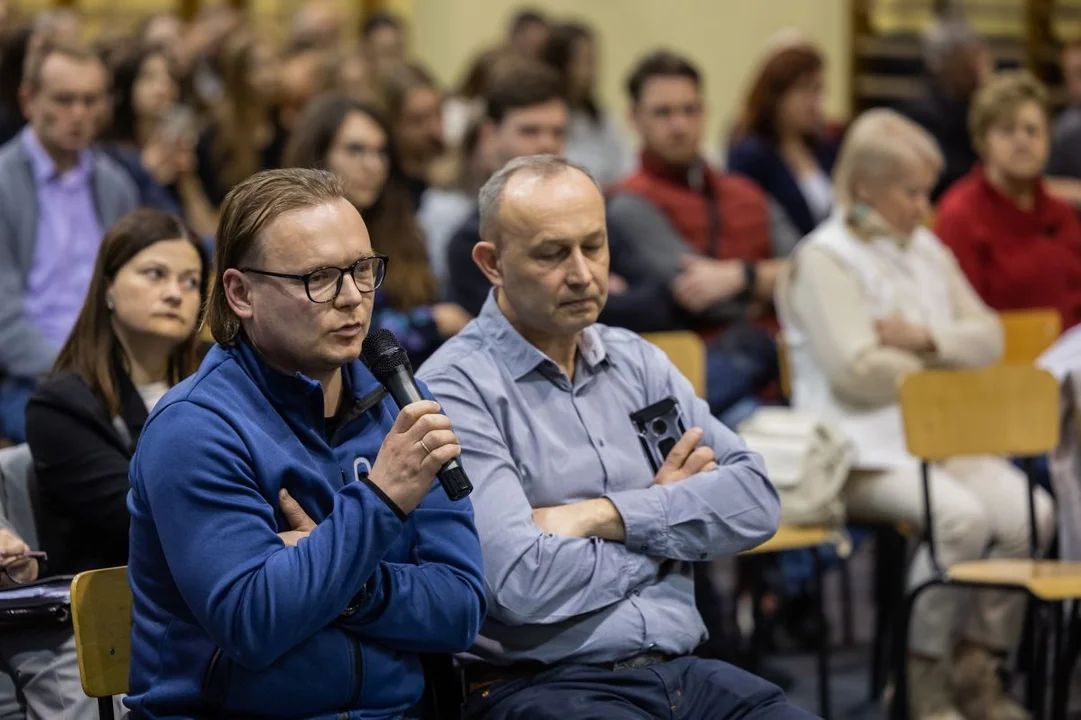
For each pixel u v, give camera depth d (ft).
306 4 51.44
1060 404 23.02
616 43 51.70
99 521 16.12
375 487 12.03
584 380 15.46
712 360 24.67
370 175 24.48
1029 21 51.72
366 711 12.65
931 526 21.36
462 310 25.82
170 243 16.75
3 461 16.46
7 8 38.11
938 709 22.34
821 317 23.90
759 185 34.50
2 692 14.97
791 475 21.83
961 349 24.18
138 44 32.89
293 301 12.25
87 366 16.63
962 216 28.89
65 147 25.36
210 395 12.25
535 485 14.89
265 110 34.19
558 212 14.79
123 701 12.71
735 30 51.26
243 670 12.19
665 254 28.32
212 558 11.74
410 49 52.44
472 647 14.57
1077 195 35.19
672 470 15.28
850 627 27.40
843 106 51.62
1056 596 19.19
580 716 13.65
